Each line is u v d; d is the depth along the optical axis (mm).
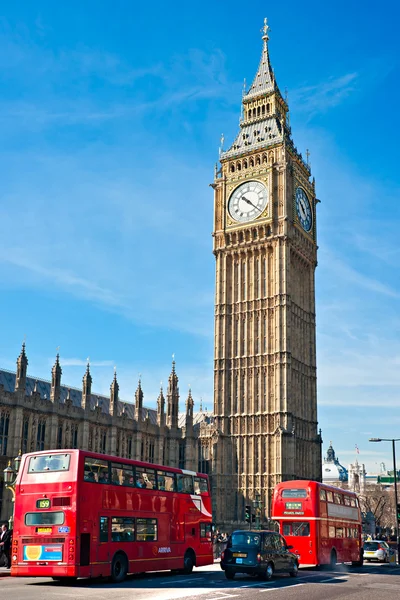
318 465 113312
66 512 34438
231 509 106500
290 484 53000
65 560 33812
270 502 103250
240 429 109250
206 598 27922
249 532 41531
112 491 37281
